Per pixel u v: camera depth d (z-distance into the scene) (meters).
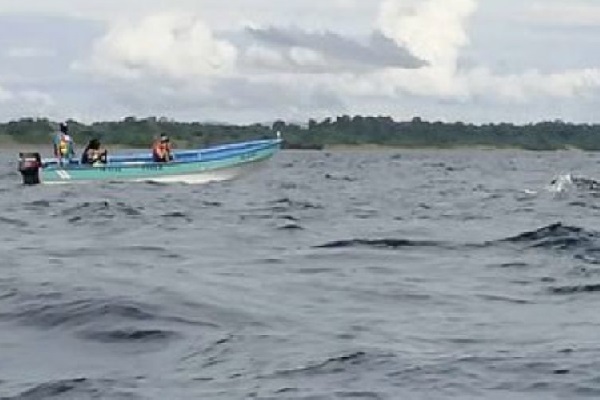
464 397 17.52
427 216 61.38
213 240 45.44
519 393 17.75
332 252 40.50
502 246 42.00
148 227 52.00
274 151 97.69
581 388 18.03
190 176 91.69
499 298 28.97
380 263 37.00
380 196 84.75
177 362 19.98
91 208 63.09
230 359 20.19
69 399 17.42
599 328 24.02
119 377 18.81
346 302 27.98
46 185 87.38
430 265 36.41
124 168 89.19
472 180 122.44
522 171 161.25
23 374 19.14
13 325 23.47
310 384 18.27
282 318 24.84
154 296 26.70
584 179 99.44
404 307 27.30
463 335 23.14
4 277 30.55
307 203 73.56
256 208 67.25
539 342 22.20
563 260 37.50
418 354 20.77
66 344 21.62
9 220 55.94
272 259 38.06
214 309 25.39
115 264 35.22
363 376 18.84
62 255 38.19
